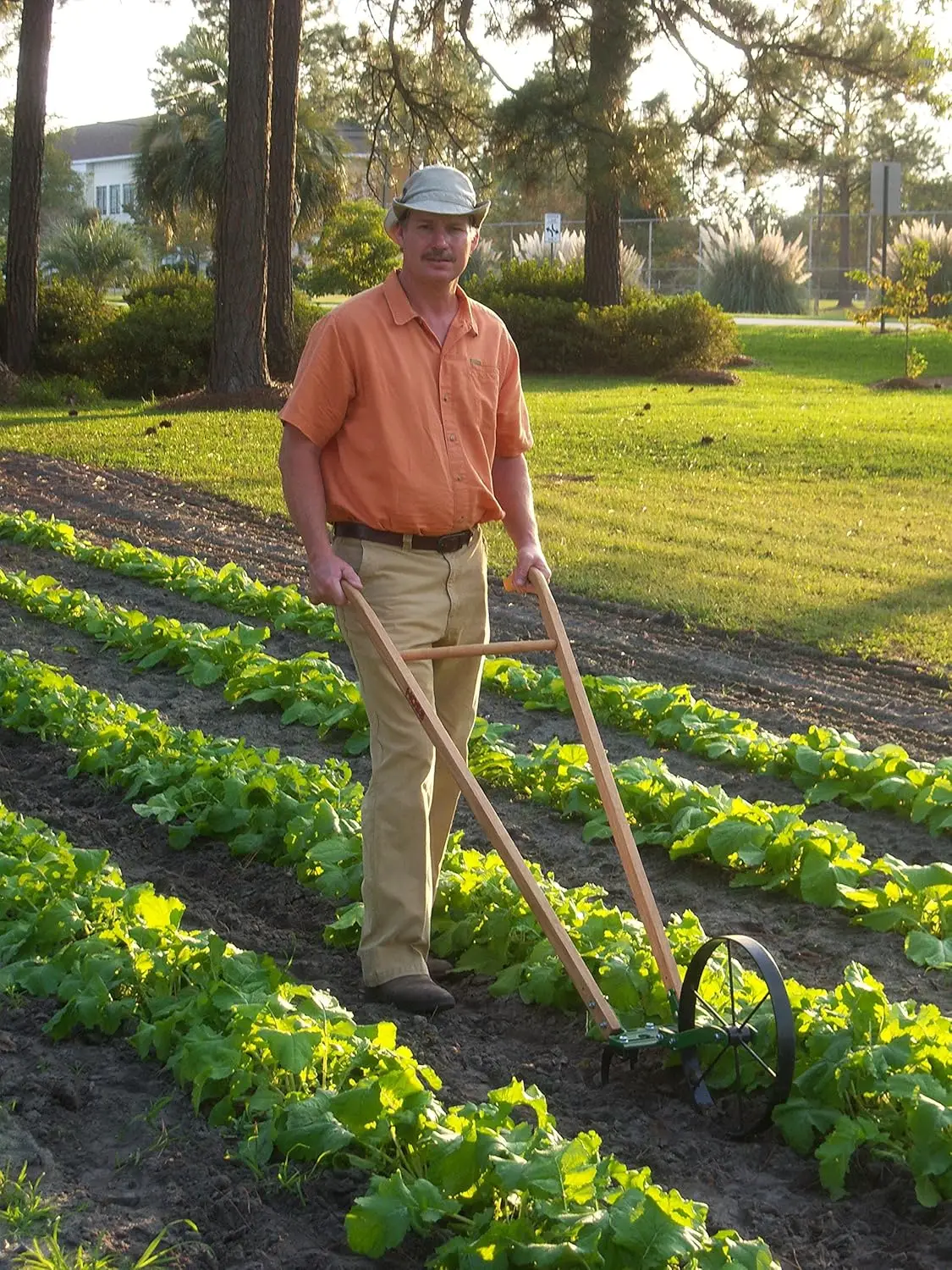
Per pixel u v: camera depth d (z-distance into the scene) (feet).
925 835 21.11
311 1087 12.54
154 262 200.34
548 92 85.05
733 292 144.66
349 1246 11.00
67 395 75.36
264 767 20.75
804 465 51.98
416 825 15.28
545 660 29.84
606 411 67.51
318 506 15.06
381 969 15.46
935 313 122.11
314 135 135.64
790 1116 12.85
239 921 17.54
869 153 296.30
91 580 36.63
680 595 34.50
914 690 28.17
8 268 80.79
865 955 17.30
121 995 14.48
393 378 14.93
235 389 70.74
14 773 22.80
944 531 41.29
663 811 20.65
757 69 85.61
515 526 16.15
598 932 15.53
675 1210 10.31
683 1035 12.98
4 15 99.35
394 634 15.12
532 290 96.07
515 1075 14.07
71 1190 11.41
